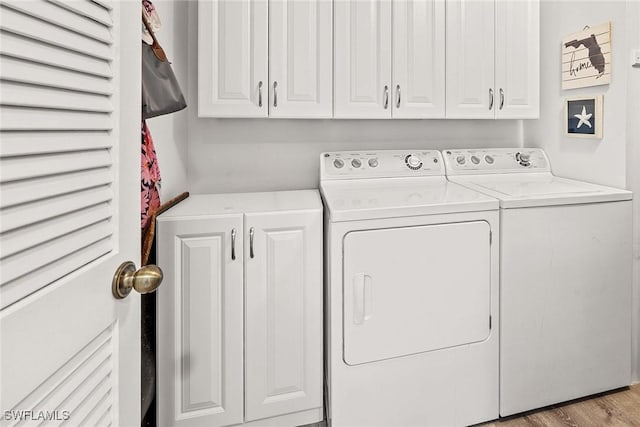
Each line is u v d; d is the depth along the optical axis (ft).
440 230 5.11
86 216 1.94
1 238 1.43
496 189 6.07
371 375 4.96
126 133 2.31
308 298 5.14
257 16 5.76
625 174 5.89
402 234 4.98
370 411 4.99
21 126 1.49
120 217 2.26
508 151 7.42
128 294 2.38
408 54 6.43
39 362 1.61
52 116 1.67
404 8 6.36
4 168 1.43
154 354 4.74
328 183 6.53
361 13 6.18
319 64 6.05
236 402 4.97
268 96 5.89
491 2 6.74
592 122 6.35
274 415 5.14
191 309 4.77
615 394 6.01
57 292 1.72
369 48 6.24
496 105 6.88
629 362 6.06
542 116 7.48
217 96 5.71
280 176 7.04
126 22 2.29
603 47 6.05
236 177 6.86
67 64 1.75
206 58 5.65
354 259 4.84
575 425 5.33
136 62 2.42
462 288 5.23
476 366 5.34
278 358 5.08
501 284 5.36
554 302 5.58
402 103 6.45
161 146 5.23
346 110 6.22
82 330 1.90
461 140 7.79
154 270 2.31
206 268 4.78
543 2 7.36
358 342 4.89
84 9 1.85
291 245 5.04
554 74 7.15
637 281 6.09
